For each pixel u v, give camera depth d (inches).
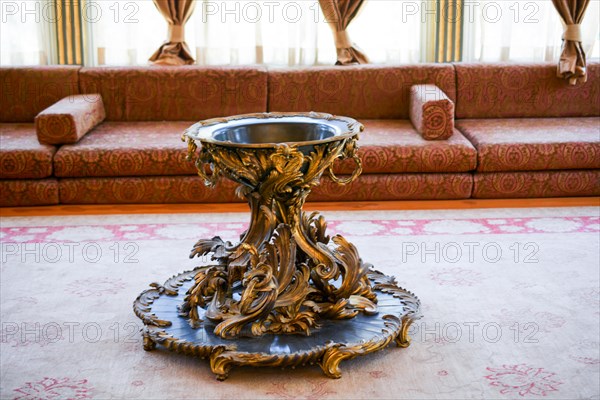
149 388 109.2
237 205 199.5
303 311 119.6
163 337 116.0
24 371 114.2
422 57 248.8
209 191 199.3
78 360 117.6
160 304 128.6
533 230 177.8
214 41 243.9
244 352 110.8
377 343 114.0
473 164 198.8
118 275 152.5
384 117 228.2
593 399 104.9
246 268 120.4
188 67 225.9
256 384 110.3
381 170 198.4
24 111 225.9
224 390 108.6
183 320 122.6
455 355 118.4
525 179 200.1
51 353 119.9
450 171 200.2
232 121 127.9
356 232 177.5
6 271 155.2
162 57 236.5
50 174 196.4
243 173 113.9
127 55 243.8
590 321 129.8
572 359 116.6
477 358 117.3
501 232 176.6
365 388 108.8
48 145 198.8
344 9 236.4
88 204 199.3
